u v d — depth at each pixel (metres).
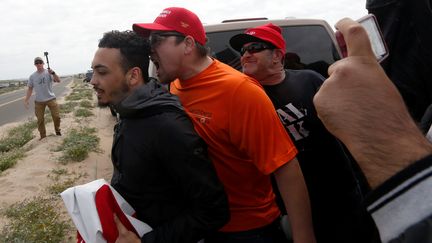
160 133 1.49
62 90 57.53
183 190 1.54
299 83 2.25
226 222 1.58
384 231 0.52
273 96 2.24
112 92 1.68
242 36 2.25
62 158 8.47
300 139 2.21
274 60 2.21
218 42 3.39
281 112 2.22
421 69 1.68
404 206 0.50
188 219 1.52
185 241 1.52
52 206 5.50
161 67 1.78
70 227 4.94
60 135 11.70
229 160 1.75
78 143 9.14
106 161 8.59
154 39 1.74
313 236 1.73
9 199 6.05
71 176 7.36
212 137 1.73
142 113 1.52
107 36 1.66
